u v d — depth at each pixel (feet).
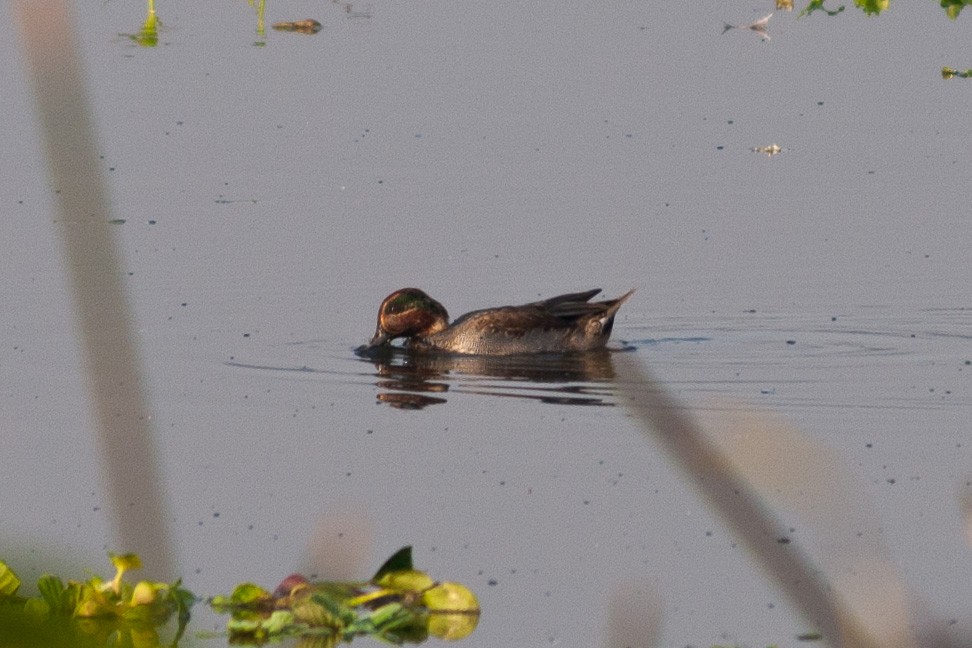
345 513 36.63
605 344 56.49
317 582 31.65
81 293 11.43
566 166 80.74
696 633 29.63
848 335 56.59
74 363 52.16
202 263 65.21
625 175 79.15
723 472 10.11
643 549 34.60
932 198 74.95
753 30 110.42
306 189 76.07
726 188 77.10
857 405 46.98
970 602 30.27
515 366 54.24
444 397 49.34
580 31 110.01
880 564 12.86
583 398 49.01
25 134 82.43
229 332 57.16
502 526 36.35
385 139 84.84
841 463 40.52
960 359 53.01
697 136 86.28
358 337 57.62
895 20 112.98
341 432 44.83
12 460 41.98
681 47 105.60
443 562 33.96
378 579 31.48
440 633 30.01
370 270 65.41
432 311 56.54
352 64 99.91
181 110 88.99
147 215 71.51
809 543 32.42
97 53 100.68
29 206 71.56
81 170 10.51
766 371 51.83
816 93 94.68
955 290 61.87
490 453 42.42
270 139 84.28
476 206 74.13
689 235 70.08
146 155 80.94
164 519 12.00
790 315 59.36
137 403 12.19
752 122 88.94
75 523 36.37
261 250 67.26
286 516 37.06
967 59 101.60
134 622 29.81
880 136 86.02
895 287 62.49
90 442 43.60
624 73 98.89
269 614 30.96
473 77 97.66
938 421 45.01
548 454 42.22
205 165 79.56
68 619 9.66
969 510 11.57
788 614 30.58
